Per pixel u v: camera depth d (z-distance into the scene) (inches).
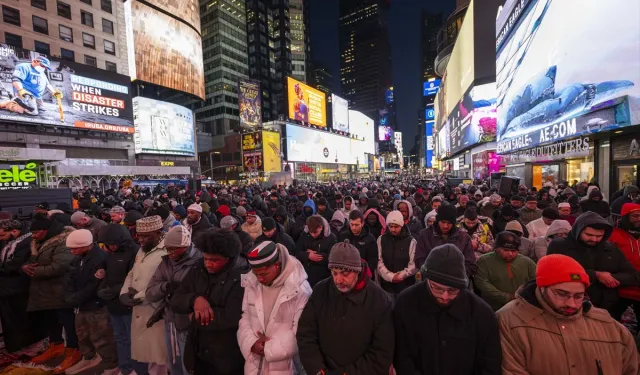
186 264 115.3
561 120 573.0
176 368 119.6
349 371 79.0
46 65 1190.9
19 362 168.9
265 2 3971.5
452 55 2363.4
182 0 2174.0
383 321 81.6
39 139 1220.5
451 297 71.9
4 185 398.0
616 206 206.4
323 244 182.2
